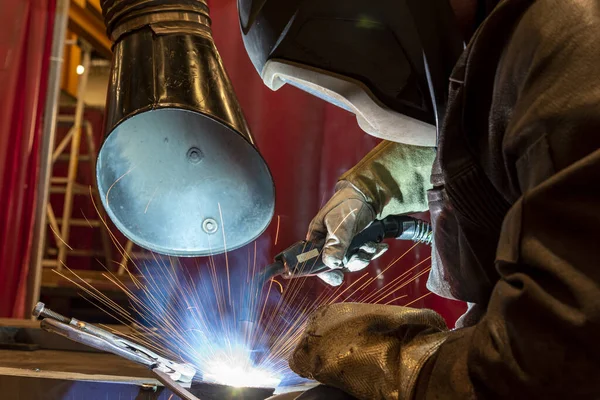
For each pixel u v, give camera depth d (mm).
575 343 524
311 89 1000
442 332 740
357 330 777
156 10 1059
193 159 1112
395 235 1482
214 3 2902
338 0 842
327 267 1416
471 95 734
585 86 562
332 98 990
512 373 559
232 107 1043
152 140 1091
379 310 812
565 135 566
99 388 1152
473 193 791
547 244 552
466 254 873
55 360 1453
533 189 569
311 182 2926
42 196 3004
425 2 832
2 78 2900
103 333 1018
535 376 544
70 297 3279
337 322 801
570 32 587
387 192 1424
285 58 882
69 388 1158
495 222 807
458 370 631
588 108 553
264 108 2922
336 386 765
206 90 1022
